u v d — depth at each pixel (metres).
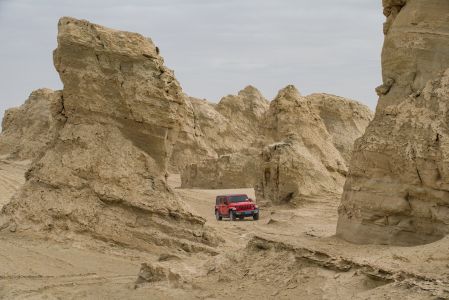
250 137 80.94
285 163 35.72
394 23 16.36
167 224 20.64
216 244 20.97
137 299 13.96
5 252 18.41
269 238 14.93
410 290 10.84
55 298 14.65
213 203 41.59
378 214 14.60
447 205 13.42
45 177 21.27
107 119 21.81
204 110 79.06
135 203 20.58
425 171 13.73
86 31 21.92
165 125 21.64
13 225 20.36
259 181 38.56
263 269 14.12
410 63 15.70
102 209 20.55
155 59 22.05
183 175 55.06
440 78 14.64
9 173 44.66
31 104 67.44
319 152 41.09
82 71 21.89
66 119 22.45
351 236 15.18
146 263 15.57
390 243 14.27
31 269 17.20
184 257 19.05
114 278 16.78
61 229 20.14
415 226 14.05
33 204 20.77
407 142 14.23
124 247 19.94
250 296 13.23
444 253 12.22
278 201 36.12
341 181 39.62
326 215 31.72
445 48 15.20
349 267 12.72
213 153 70.88
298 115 44.03
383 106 16.27
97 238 20.03
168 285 14.61
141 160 21.47
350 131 60.00
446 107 14.04
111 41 21.77
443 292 10.33
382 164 14.70
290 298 12.70
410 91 15.59
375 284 12.04
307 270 13.37
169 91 21.95
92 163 21.09
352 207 15.36
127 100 21.55
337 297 12.03
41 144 61.06
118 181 20.89
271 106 46.88
